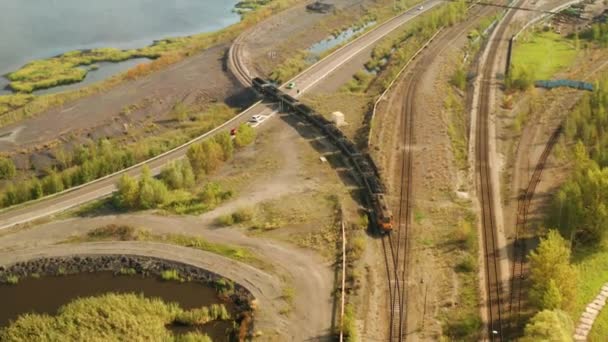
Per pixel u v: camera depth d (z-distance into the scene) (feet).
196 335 187.52
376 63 449.06
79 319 191.52
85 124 355.15
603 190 230.07
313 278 215.72
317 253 229.04
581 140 310.65
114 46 498.28
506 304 205.16
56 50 485.97
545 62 434.71
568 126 317.22
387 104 361.71
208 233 242.17
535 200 265.54
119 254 230.68
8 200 270.87
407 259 226.38
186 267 223.30
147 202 258.78
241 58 443.32
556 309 187.62
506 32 497.05
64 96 386.52
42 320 192.44
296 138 322.55
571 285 194.29
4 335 187.01
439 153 304.09
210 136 328.29
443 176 284.00
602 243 229.45
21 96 394.32
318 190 272.10
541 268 199.62
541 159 299.99
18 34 509.76
